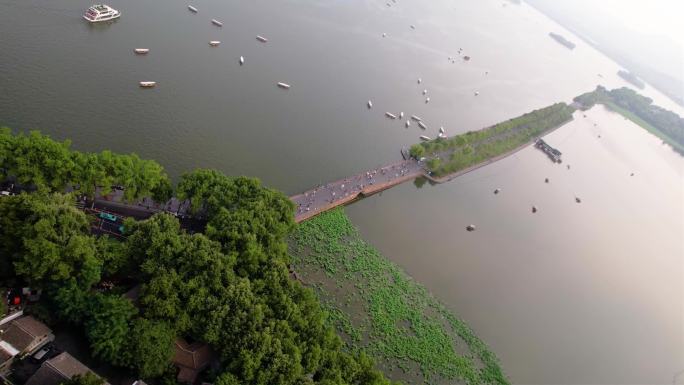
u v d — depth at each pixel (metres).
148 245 149.62
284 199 189.62
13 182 172.38
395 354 170.88
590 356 199.38
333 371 140.38
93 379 114.69
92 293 140.62
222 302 142.50
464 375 172.75
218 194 179.38
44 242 133.25
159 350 129.88
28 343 128.12
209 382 137.50
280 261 164.00
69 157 166.75
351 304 183.25
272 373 132.00
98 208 178.12
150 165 180.12
